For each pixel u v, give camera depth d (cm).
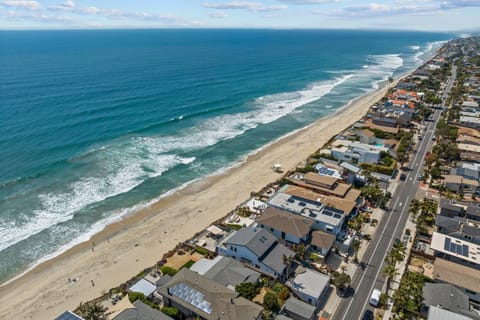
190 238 6250
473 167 8494
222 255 5666
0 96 13638
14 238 6212
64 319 4009
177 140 10644
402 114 12325
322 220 6059
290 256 5344
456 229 6066
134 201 7475
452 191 7712
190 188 8075
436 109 14150
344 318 4488
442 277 4950
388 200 7319
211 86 17475
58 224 6638
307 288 4791
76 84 16212
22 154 9081
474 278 4894
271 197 7019
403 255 5488
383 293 4875
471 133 11025
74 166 8700
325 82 19762
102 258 5797
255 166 9194
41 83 16088
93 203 7319
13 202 7175
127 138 10506
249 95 16138
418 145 10456
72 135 10406
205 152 9944
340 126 12238
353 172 8081
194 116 12812
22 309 4791
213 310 4222
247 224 6531
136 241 6231
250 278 4947
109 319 4422
